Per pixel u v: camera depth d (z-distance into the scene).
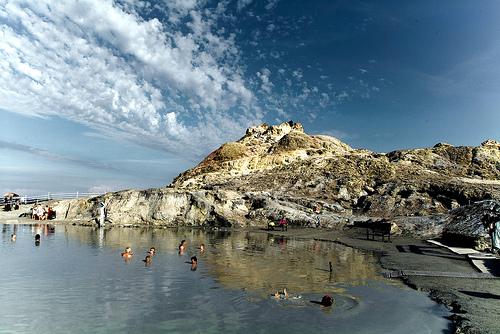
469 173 59.03
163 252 21.80
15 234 29.72
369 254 21.64
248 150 91.88
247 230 38.78
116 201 47.41
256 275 15.18
